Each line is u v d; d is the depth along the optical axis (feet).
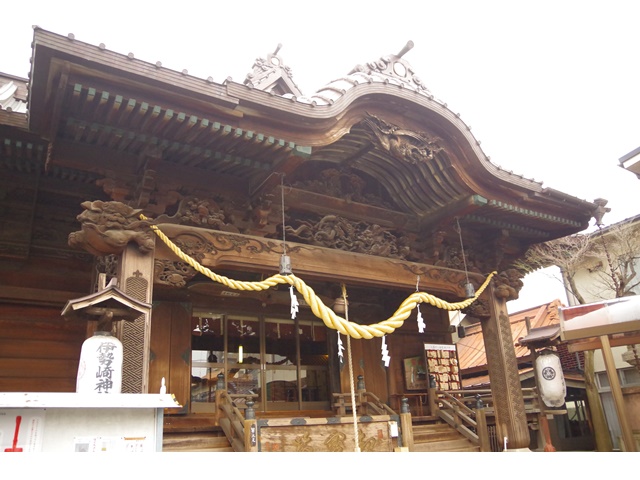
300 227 38.11
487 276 47.14
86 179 34.73
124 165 32.17
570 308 40.19
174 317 43.83
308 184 41.01
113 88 26.00
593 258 69.77
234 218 35.83
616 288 56.85
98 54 24.91
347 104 33.40
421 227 45.68
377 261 39.88
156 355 41.93
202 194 35.04
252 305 49.03
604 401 64.49
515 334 77.36
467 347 84.84
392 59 39.75
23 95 46.24
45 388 35.81
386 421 37.63
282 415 45.65
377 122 36.52
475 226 47.19
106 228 29.48
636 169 39.75
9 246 35.86
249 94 29.37
